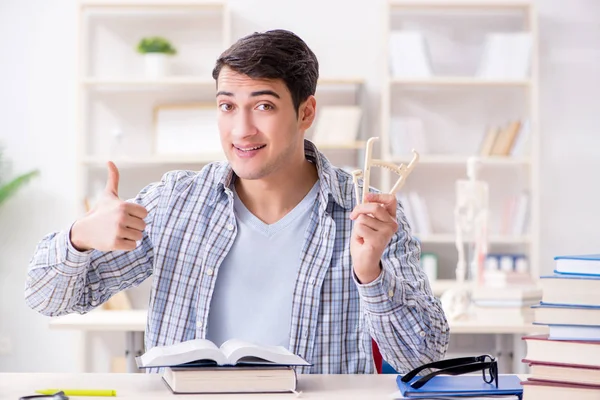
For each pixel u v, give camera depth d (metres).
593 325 1.22
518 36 4.65
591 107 4.92
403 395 1.25
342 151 4.88
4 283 4.82
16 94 4.84
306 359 1.56
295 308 1.57
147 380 1.35
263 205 1.62
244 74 1.43
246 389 1.26
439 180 4.89
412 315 1.45
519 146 4.66
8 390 1.27
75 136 4.86
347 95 4.88
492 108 4.91
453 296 3.24
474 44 4.90
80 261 1.44
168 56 4.70
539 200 4.84
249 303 1.58
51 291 1.48
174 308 1.59
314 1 4.87
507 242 4.75
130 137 4.85
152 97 4.86
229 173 1.62
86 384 1.32
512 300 3.33
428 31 4.90
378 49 4.88
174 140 4.75
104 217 1.35
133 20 4.84
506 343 3.44
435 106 4.91
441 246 4.89
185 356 1.25
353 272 1.42
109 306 4.30
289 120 1.47
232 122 1.46
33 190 4.84
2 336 4.82
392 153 4.67
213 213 1.62
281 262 1.59
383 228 1.37
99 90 4.84
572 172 4.92
